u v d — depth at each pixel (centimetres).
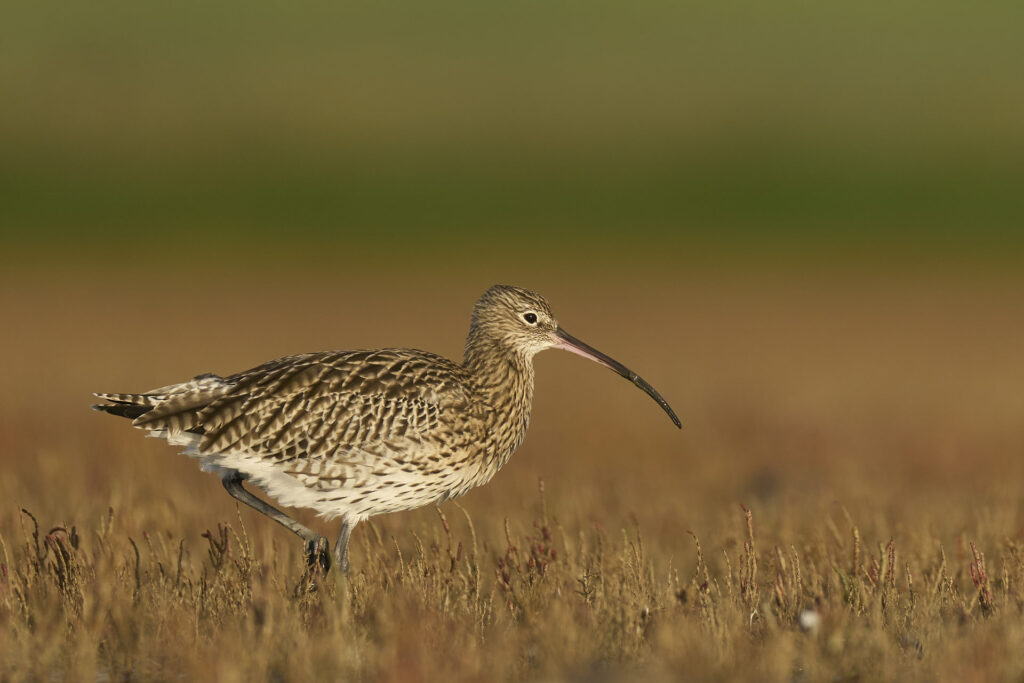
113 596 846
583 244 6169
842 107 9538
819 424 1900
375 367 948
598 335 3434
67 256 5497
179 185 7406
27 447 1617
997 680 728
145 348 2891
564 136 9144
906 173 7725
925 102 9581
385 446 930
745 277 5078
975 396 2261
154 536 1045
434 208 7200
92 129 8575
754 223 6750
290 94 9994
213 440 911
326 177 7812
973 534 1099
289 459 921
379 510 951
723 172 7969
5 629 800
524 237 6406
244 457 920
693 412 2077
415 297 4400
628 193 7588
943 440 1723
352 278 5009
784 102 9806
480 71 11269
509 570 938
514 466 1597
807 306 4188
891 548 905
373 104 9919
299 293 4481
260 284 4762
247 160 8088
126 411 933
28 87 9375
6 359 2669
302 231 6475
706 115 9562
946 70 10631
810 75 10656
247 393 923
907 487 1398
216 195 7231
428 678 734
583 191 7662
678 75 10938
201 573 950
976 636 780
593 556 980
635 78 10894
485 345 1034
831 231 6444
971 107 9381
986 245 5912
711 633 807
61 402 2048
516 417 1033
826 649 793
